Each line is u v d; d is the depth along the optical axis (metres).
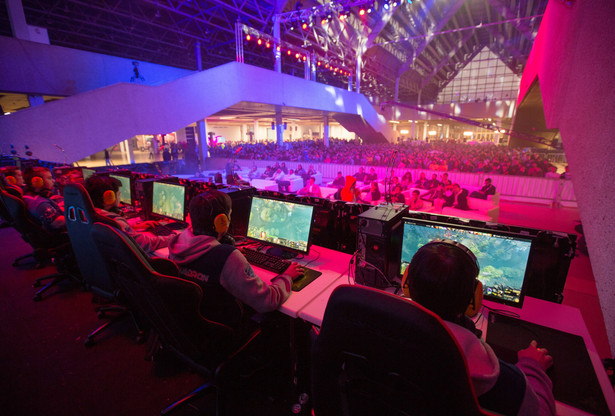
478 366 0.76
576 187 2.05
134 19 12.15
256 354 1.96
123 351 2.27
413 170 11.62
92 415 1.74
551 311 1.54
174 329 1.37
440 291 0.84
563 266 1.57
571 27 2.69
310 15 13.52
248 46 18.11
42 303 2.88
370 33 19.03
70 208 2.01
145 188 3.24
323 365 0.86
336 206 2.27
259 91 12.80
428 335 0.63
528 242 1.38
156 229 2.84
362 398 0.82
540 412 0.78
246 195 2.72
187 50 17.52
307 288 1.79
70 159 8.29
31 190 3.00
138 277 1.29
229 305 1.53
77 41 14.81
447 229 1.57
